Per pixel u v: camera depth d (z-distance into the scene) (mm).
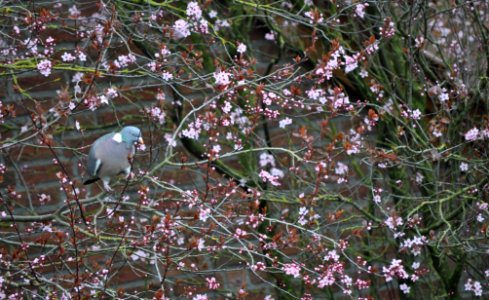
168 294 11094
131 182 8141
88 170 8078
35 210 11195
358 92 11836
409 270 11445
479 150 10812
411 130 10297
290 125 11953
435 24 11688
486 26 11695
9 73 8914
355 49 11742
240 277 11578
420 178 10680
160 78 8859
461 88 10844
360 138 10523
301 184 11148
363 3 10461
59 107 7867
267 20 11281
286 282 10984
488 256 11586
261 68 12188
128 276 11125
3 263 8633
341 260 11734
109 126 11164
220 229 9445
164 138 11367
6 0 9703
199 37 10867
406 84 11461
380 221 10242
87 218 8984
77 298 7621
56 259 10180
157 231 8242
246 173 10805
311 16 9688
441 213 10117
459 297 11438
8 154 10273
